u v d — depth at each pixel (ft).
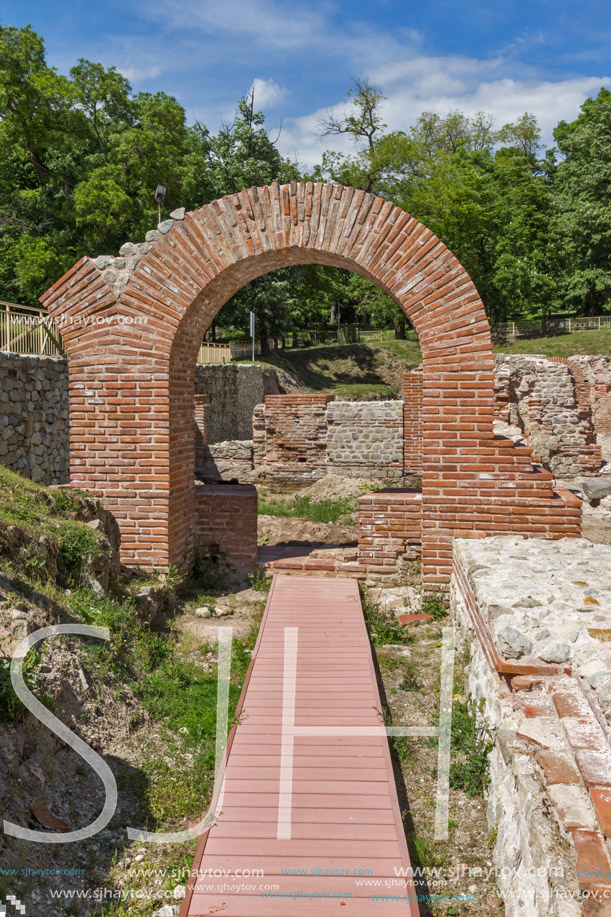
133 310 25.26
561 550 21.53
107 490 25.81
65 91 89.81
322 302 166.81
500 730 12.85
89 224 90.79
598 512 41.37
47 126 91.04
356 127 138.72
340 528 38.14
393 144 135.13
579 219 148.97
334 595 26.20
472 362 24.07
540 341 144.97
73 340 25.66
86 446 25.79
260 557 30.35
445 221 146.82
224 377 90.02
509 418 67.67
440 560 24.95
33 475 41.60
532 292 151.12
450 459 24.56
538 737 11.80
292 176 127.95
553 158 192.54
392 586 27.68
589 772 10.28
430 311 24.08
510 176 159.74
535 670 13.14
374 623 24.25
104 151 97.86
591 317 153.48
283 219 24.71
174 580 25.48
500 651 13.50
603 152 151.84
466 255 152.05
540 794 10.77
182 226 25.04
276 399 65.41
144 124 94.32
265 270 28.22
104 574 21.21
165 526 25.62
